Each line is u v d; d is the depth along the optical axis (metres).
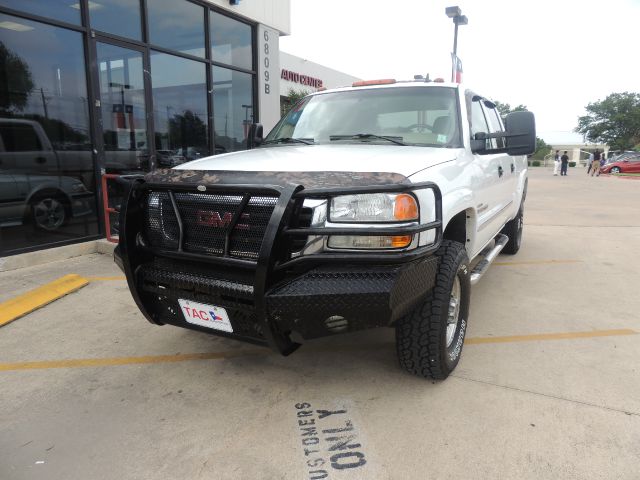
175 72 8.27
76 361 3.50
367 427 2.68
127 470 2.35
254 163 3.02
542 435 2.59
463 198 3.20
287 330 2.64
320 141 3.88
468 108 4.00
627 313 4.48
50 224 6.29
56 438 2.60
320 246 2.52
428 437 2.58
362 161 2.95
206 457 2.45
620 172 34.16
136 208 2.96
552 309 4.59
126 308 4.53
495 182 4.45
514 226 6.52
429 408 2.85
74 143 6.55
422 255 2.53
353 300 2.42
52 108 6.26
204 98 8.99
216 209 2.71
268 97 10.56
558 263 6.45
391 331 3.99
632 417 2.75
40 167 6.14
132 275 2.93
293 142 3.97
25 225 6.02
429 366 2.99
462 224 3.65
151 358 3.54
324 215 2.51
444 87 4.07
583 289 5.24
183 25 8.30
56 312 4.44
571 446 2.49
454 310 3.23
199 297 2.72
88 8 6.55
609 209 12.52
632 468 2.33
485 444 2.52
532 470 2.32
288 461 2.41
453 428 2.66
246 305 2.55
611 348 3.69
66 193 6.46
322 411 2.84
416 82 4.23
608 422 2.70
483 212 4.02
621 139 70.06
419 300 2.75
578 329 4.08
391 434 2.61
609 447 2.48
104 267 5.86
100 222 6.91
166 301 2.96
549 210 12.34
